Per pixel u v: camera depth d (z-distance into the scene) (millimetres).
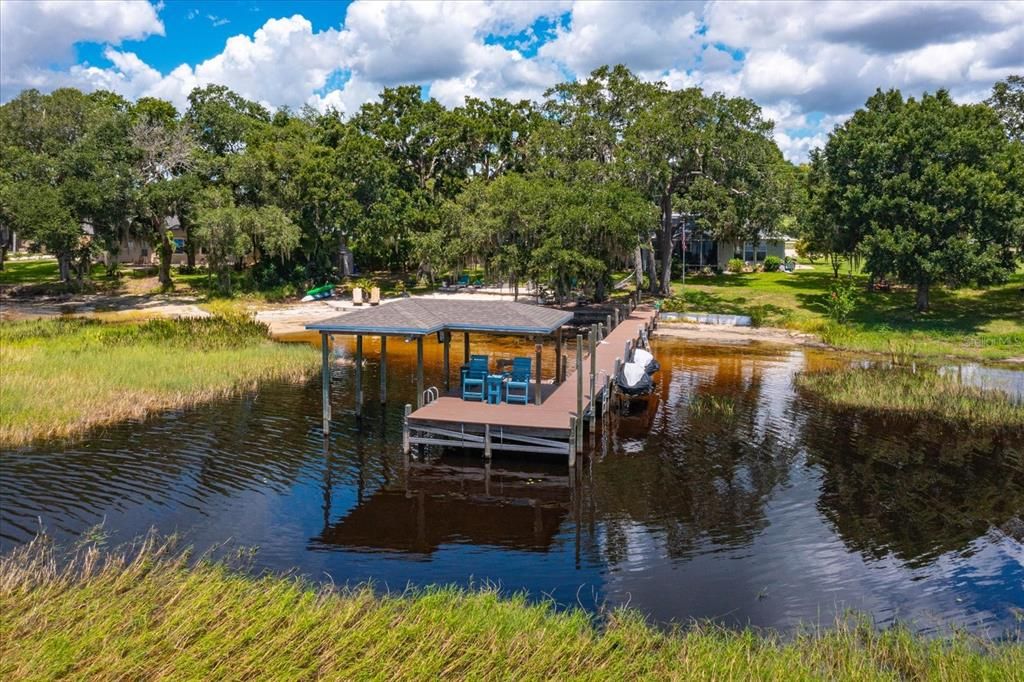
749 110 41031
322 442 18844
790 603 11000
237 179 48250
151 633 8875
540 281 39562
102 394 21750
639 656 8930
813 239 45219
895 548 12938
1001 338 33875
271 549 12625
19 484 15305
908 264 36469
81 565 11555
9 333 31016
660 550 12836
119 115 47344
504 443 17359
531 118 58719
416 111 56656
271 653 8617
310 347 31812
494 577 11766
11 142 50312
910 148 36938
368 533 13422
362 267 62750
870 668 8688
